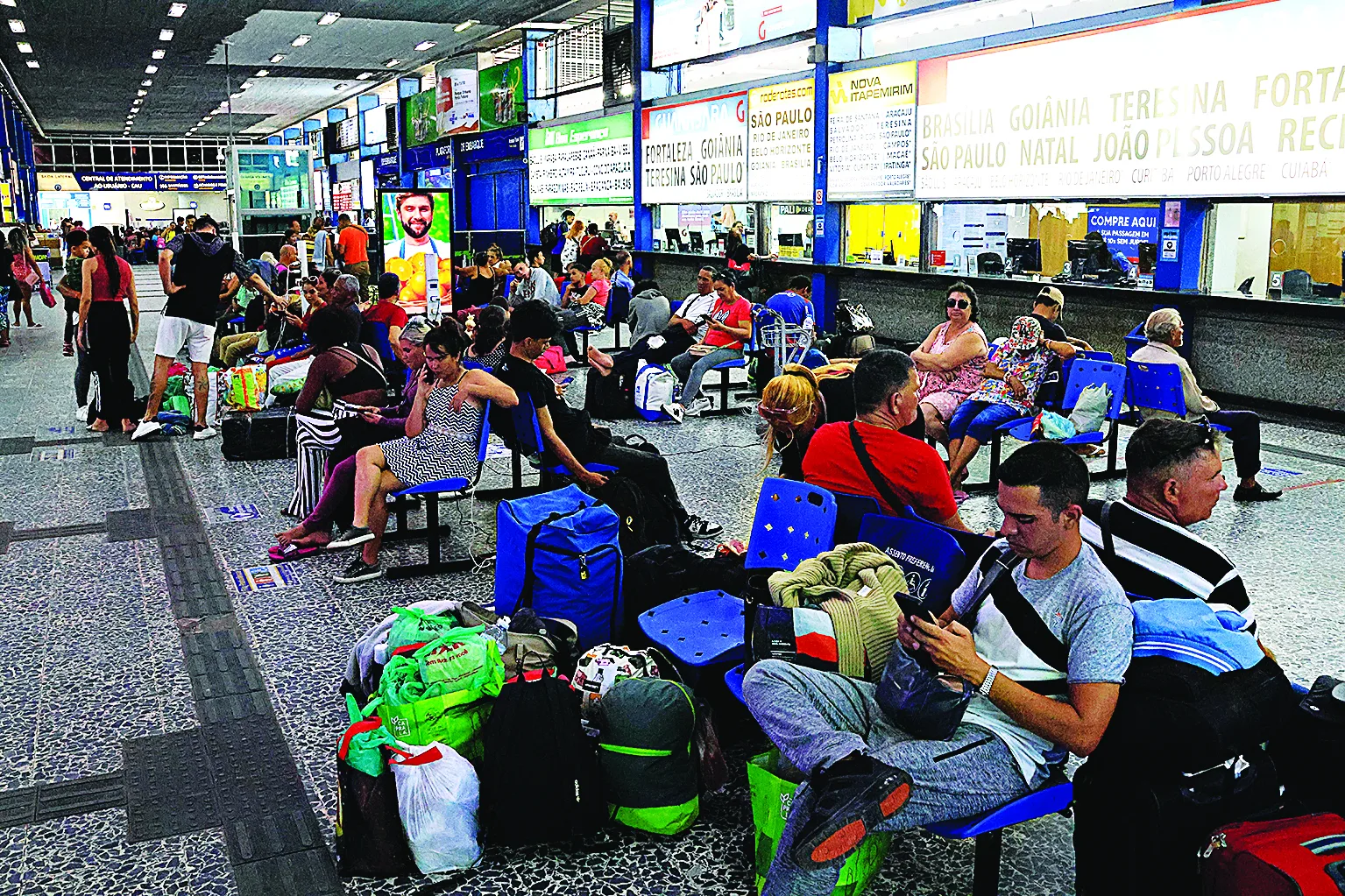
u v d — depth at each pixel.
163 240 35.78
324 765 3.41
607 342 14.72
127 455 7.80
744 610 3.33
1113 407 6.84
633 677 3.12
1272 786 2.37
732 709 3.38
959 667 2.31
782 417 4.21
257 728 3.66
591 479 5.12
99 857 2.93
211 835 3.03
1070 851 2.93
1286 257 11.35
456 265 17.11
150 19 24.44
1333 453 7.66
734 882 2.80
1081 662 2.28
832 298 13.92
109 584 5.09
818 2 13.33
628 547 5.00
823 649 2.81
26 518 6.21
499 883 2.81
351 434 5.91
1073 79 10.43
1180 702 2.23
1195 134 9.38
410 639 3.35
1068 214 13.49
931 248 12.79
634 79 17.86
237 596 4.93
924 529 3.13
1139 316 10.14
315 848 2.97
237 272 11.80
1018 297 11.45
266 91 40.28
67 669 4.13
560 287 14.82
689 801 3.00
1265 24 8.70
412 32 26.78
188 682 4.02
